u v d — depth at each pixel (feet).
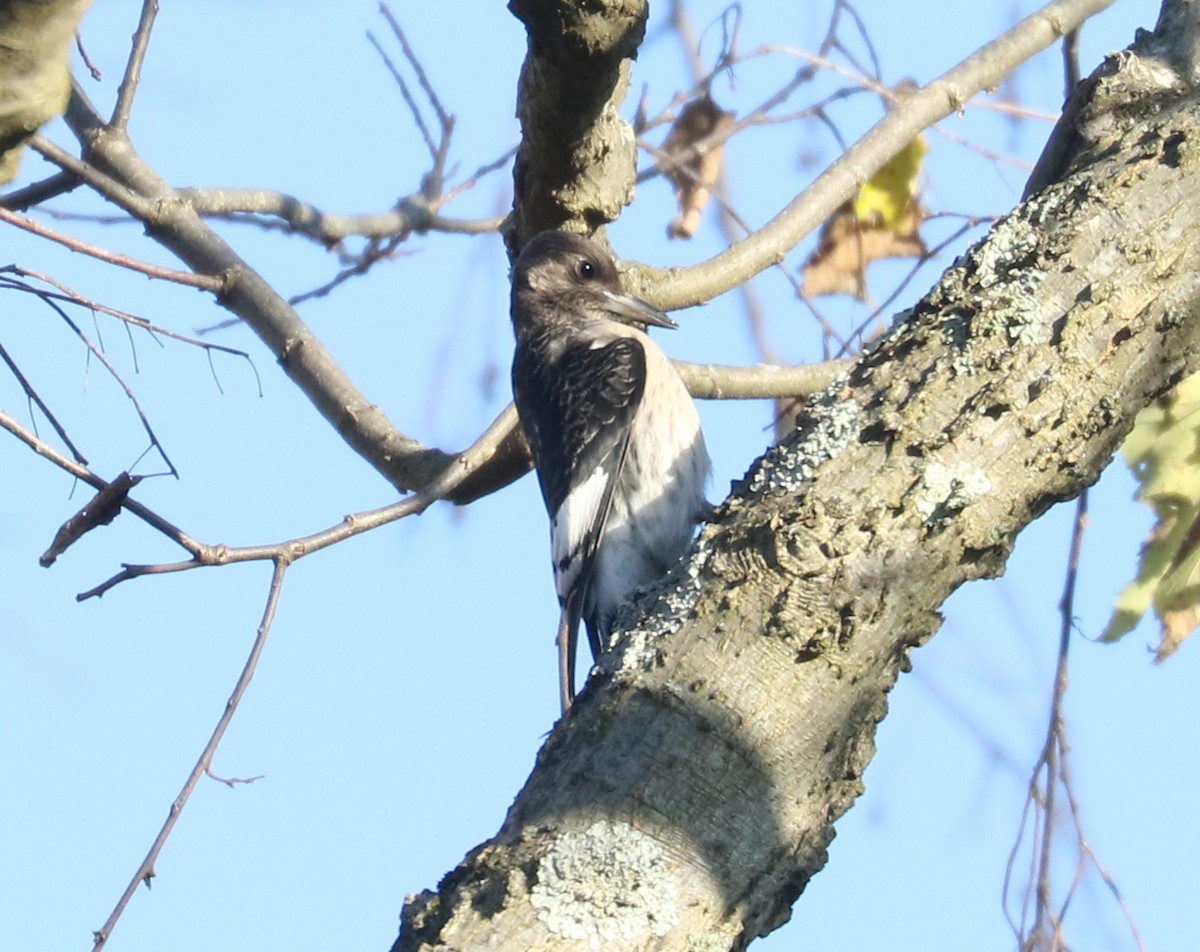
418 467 35.70
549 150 32.42
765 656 20.13
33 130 22.31
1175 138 22.13
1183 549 31.63
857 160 39.11
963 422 20.95
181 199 36.88
